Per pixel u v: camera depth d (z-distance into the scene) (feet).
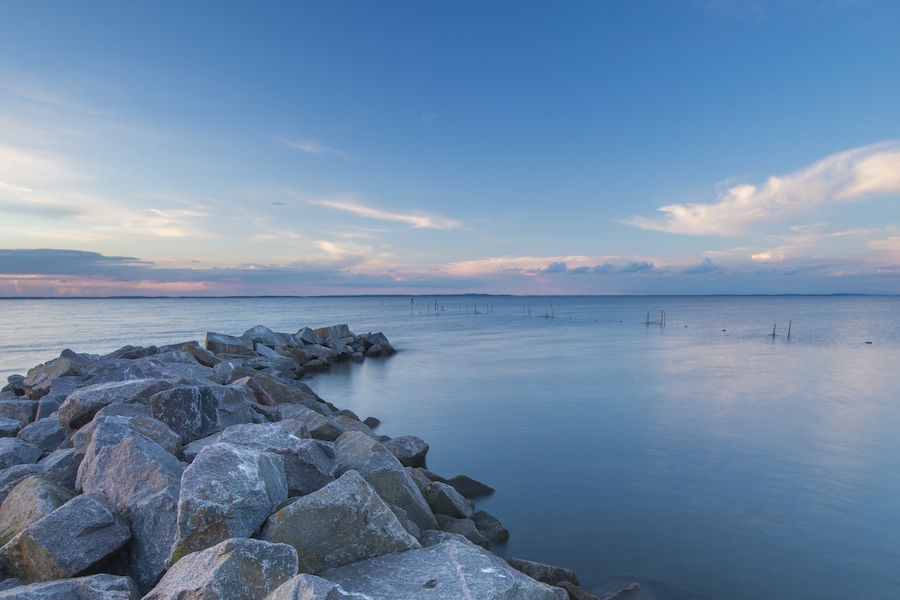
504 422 58.95
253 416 35.70
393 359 123.95
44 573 16.96
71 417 32.12
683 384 82.89
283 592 13.05
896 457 45.68
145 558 17.92
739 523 33.27
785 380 86.63
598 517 34.22
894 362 110.22
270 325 254.88
